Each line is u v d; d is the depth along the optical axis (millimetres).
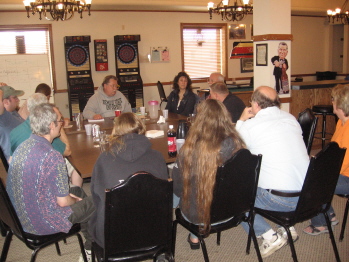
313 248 2457
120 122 1776
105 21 7570
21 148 1803
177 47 8305
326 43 10227
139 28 7879
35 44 7223
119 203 1547
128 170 1728
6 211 1766
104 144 2582
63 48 7340
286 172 2061
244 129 2178
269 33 4801
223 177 1800
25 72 6566
